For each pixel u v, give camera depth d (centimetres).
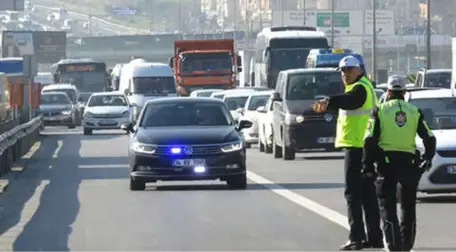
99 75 11850
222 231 2330
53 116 9725
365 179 2036
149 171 3253
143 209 2784
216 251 2038
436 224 2423
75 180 3803
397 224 1884
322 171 4112
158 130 3344
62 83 11669
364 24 19125
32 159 5091
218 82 9075
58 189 3434
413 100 3123
